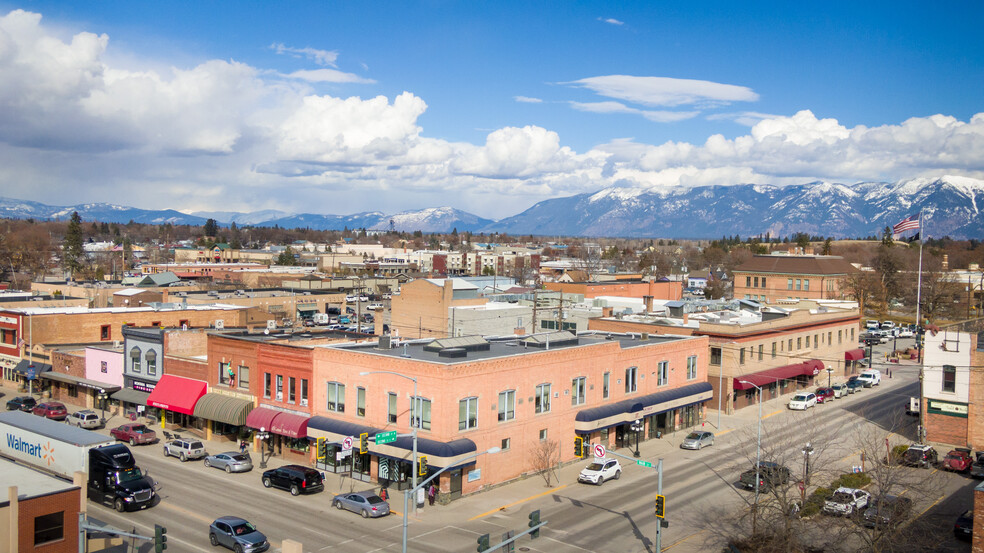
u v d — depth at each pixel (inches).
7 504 1279.5
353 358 2112.5
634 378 2571.4
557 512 1841.8
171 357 2709.2
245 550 1508.4
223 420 2373.3
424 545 1585.9
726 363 3078.2
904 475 1866.4
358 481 2080.5
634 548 1606.8
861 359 4141.2
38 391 3267.7
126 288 4970.5
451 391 1898.4
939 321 5679.1
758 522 1732.3
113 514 1768.0
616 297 4439.0
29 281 7303.2
